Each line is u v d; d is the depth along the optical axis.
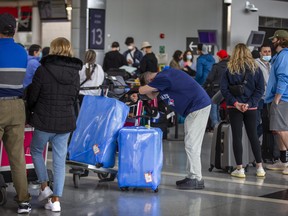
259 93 8.30
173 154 10.62
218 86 12.38
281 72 8.57
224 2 18.84
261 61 9.71
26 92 6.13
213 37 17.61
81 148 7.32
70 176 8.28
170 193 7.31
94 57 9.99
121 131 7.13
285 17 20.72
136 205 6.65
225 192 7.47
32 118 6.11
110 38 18.25
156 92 7.47
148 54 13.65
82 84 9.93
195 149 7.55
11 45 5.97
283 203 6.92
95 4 17.11
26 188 6.13
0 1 23.09
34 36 22.48
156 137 7.20
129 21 18.58
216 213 6.38
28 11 22.58
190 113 7.43
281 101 8.77
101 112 7.29
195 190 7.54
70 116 6.20
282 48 8.83
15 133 6.00
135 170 7.14
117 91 9.89
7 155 6.33
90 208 6.47
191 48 19.11
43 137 6.17
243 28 19.38
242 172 8.50
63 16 21.67
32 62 8.70
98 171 7.26
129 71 13.43
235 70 8.26
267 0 20.09
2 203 6.48
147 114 8.77
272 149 9.53
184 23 19.16
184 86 7.32
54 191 6.29
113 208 6.49
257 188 7.76
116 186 7.64
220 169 9.03
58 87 6.08
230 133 8.71
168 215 6.24
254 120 8.41
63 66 6.11
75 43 17.28
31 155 6.37
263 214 6.38
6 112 5.89
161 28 19.00
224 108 9.84
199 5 19.14
